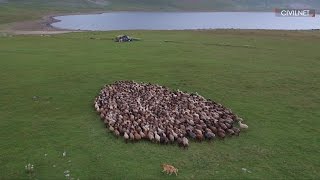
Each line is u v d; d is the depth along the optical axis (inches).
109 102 1248.2
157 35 3818.9
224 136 1016.2
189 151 937.5
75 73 1806.1
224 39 3371.1
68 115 1204.5
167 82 1654.8
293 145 993.5
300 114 1246.9
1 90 1494.8
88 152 933.2
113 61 2139.5
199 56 2362.2
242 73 1847.9
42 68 1919.3
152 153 925.2
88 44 2965.1
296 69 1972.2
